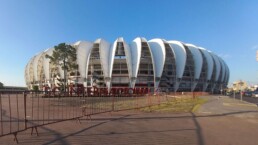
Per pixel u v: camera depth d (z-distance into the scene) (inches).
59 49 2748.5
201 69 4202.8
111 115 735.1
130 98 1619.1
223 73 5024.6
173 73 3929.6
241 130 503.8
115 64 3752.5
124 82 3735.2
